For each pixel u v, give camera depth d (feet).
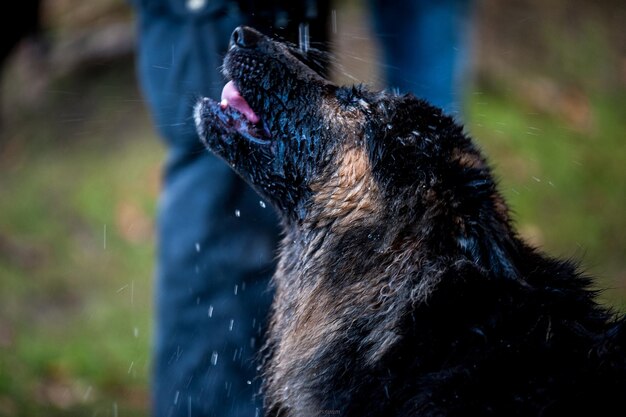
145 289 32.37
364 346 14.79
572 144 46.06
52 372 27.94
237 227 19.24
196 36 19.40
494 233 14.70
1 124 41.96
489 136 43.37
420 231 14.75
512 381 13.28
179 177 19.71
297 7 19.30
